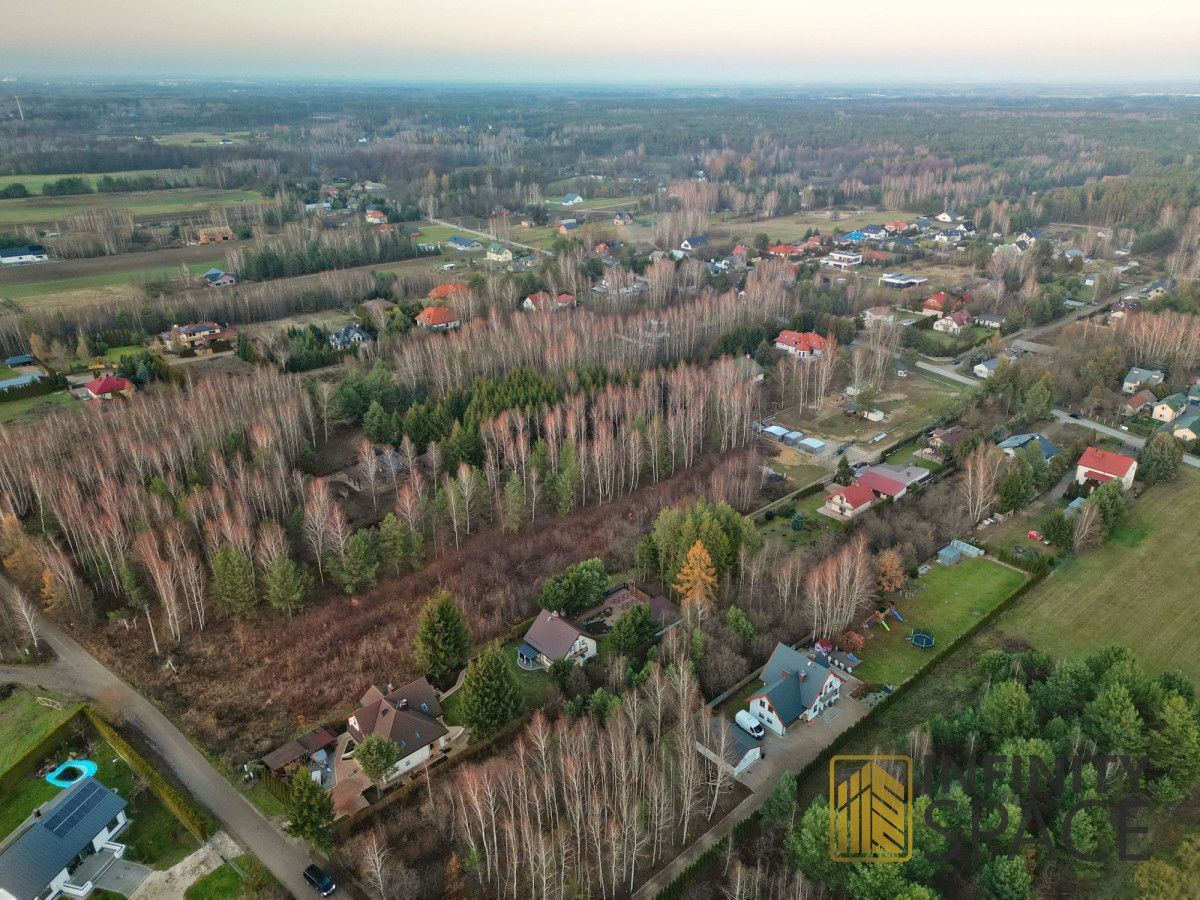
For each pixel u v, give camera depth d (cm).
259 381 13800
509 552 10500
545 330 16362
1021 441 12681
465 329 16375
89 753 7288
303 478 11700
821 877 5772
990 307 19912
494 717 7281
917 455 13062
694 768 6512
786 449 13550
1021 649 8438
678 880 5919
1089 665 7388
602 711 7356
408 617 9231
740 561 9419
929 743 6706
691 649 8062
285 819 6575
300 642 8819
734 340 16712
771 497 11869
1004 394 14375
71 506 9812
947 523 10600
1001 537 10575
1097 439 13288
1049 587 9512
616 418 13300
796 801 6544
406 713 7238
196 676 8306
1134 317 16788
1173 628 8756
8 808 6662
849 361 16438
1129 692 6788
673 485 12131
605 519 11344
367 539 9856
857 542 9744
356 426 14025
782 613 9006
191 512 10094
